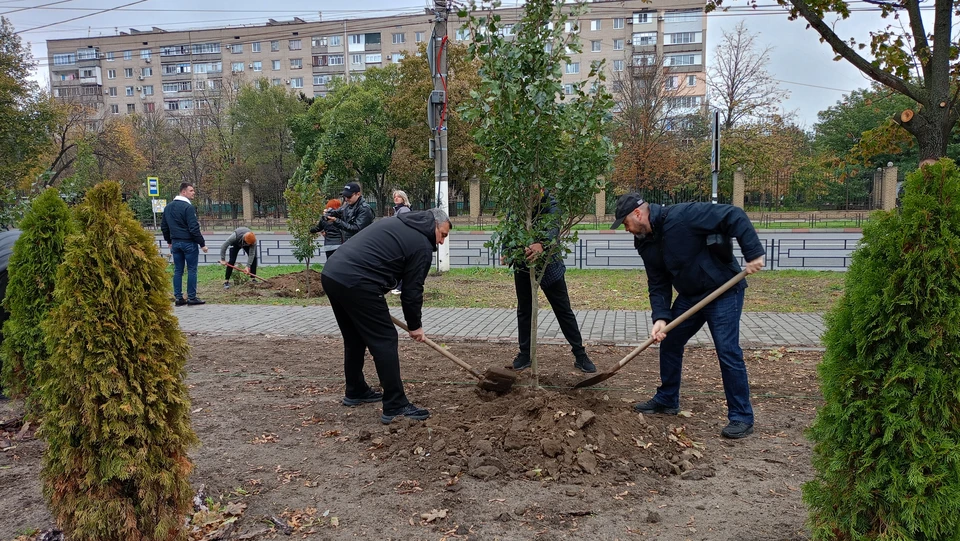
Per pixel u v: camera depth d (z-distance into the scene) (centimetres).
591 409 441
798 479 363
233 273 1271
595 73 438
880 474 238
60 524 273
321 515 326
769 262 1541
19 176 2631
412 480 363
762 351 670
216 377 596
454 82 3309
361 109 3900
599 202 3491
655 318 452
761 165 3678
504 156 438
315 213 1108
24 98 2812
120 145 4141
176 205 1024
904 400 233
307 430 452
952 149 3247
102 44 8100
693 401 506
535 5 425
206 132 5303
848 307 252
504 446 391
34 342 412
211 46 7812
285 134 4906
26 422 441
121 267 266
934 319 226
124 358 262
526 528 309
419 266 451
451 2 1252
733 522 313
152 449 270
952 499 221
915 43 771
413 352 683
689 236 430
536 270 496
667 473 370
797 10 822
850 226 2778
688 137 4559
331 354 689
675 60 6334
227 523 315
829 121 4584
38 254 412
